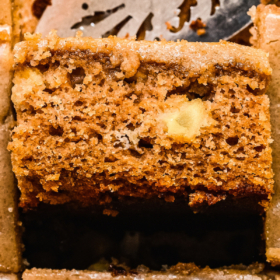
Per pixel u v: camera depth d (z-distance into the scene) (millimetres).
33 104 198
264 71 197
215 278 204
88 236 213
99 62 197
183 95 198
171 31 213
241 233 211
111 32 213
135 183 200
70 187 201
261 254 208
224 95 198
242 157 199
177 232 212
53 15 213
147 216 209
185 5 213
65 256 212
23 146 198
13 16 211
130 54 196
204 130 198
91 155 198
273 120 203
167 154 199
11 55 203
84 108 198
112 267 208
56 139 198
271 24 203
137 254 212
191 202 200
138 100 198
